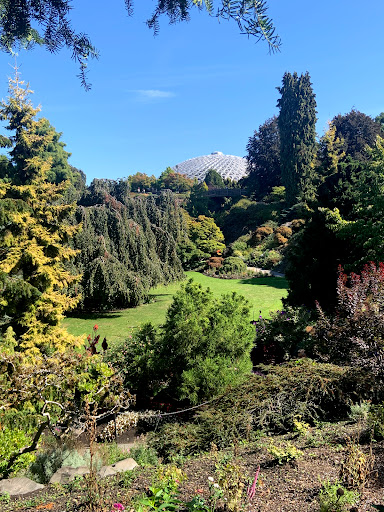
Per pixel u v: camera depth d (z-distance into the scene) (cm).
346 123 3328
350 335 555
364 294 580
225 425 437
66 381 454
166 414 566
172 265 1884
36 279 939
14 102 1494
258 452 346
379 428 317
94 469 360
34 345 901
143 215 1808
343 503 199
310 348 678
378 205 972
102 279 1468
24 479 372
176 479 279
